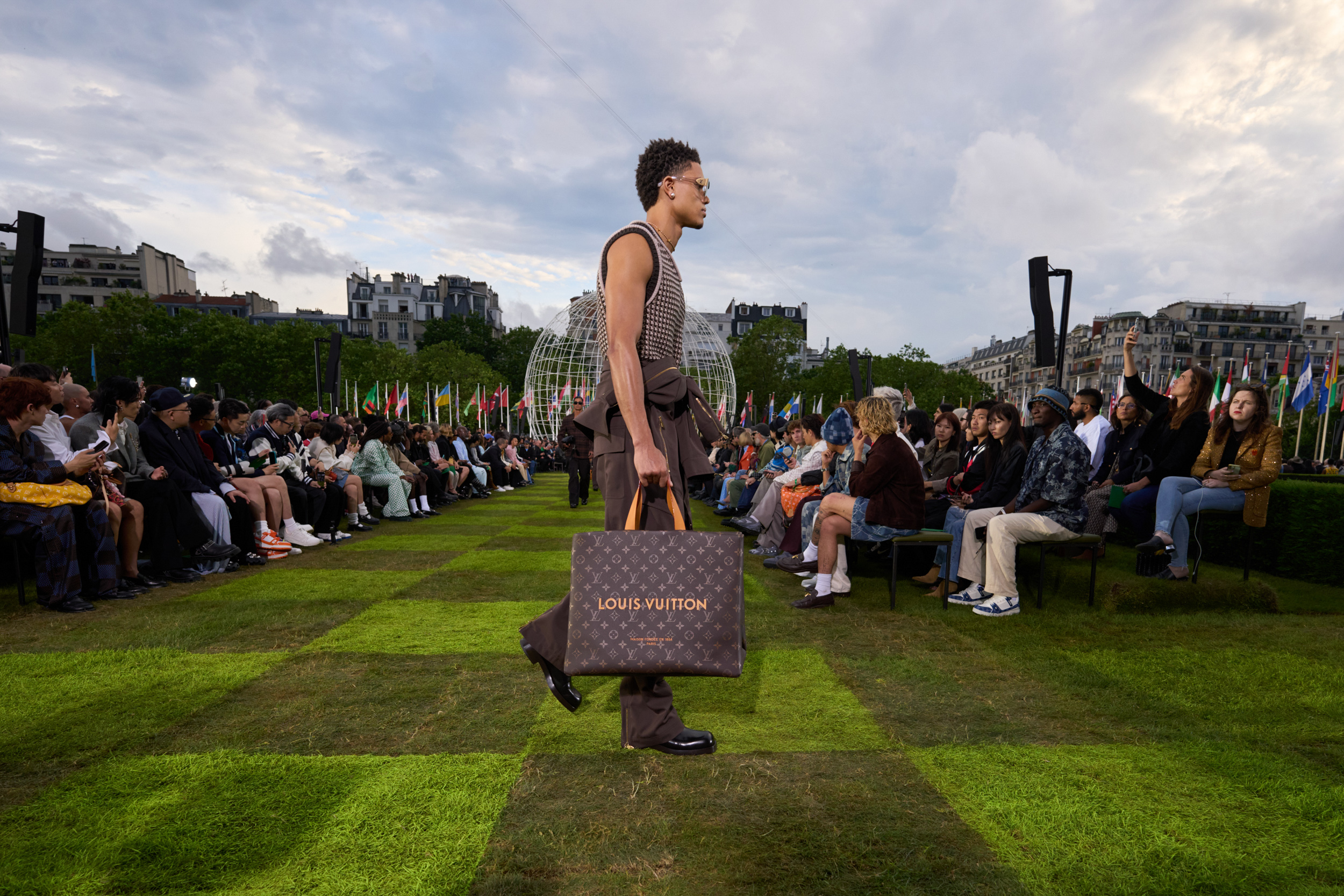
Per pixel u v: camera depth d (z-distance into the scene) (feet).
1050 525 13.57
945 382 200.44
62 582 13.55
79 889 5.03
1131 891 5.12
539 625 6.72
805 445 24.27
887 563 20.16
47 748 7.41
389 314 291.38
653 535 5.71
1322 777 6.89
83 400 18.02
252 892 5.01
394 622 12.87
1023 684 9.64
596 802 6.31
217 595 15.15
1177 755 7.37
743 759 7.23
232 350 155.12
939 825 5.98
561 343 82.89
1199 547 15.26
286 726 8.05
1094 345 342.03
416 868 5.30
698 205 7.02
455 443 43.70
